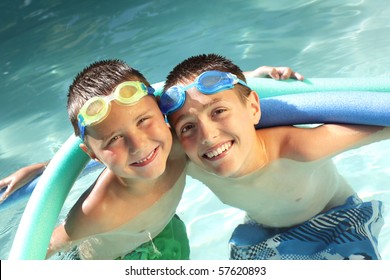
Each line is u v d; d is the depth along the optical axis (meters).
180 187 2.58
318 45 3.96
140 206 2.48
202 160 2.24
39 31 5.34
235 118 2.19
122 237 2.56
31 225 2.29
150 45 4.49
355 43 3.88
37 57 4.86
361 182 2.96
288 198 2.50
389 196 2.83
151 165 2.12
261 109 2.44
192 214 3.03
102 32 4.95
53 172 2.40
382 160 3.08
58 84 4.34
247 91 2.34
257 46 4.11
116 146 2.09
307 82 2.57
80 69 4.42
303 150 2.35
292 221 2.60
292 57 3.88
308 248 2.48
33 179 2.87
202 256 2.73
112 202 2.42
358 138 2.38
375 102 2.31
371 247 2.37
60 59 4.71
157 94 2.42
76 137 2.45
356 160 3.12
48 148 3.67
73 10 5.58
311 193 2.53
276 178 2.44
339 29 4.09
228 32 4.39
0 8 6.02
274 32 4.25
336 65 3.68
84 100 2.17
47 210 2.34
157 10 5.09
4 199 2.84
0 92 4.48
